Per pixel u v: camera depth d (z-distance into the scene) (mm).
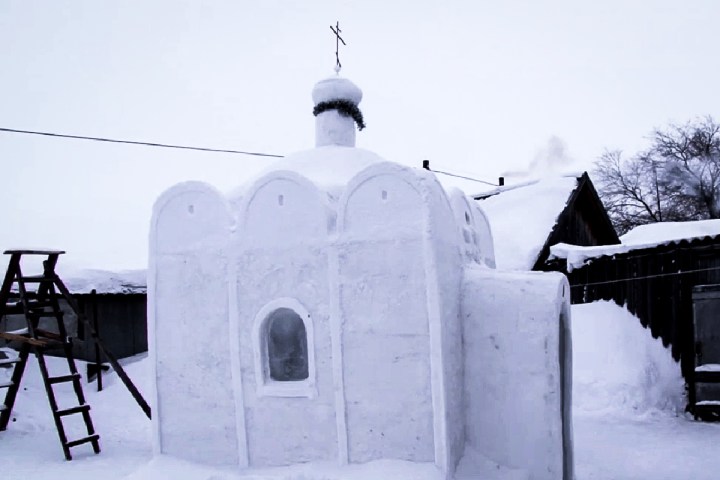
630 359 10055
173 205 6480
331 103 8094
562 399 6148
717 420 9195
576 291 11383
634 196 28281
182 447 6277
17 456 7215
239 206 6582
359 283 5645
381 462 5441
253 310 6008
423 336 5430
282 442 5859
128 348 12367
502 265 12195
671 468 6789
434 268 5391
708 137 27125
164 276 6461
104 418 9156
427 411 5391
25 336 7848
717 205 26516
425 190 5500
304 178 5926
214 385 6168
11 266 8125
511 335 5855
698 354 9609
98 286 11867
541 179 15617
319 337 5758
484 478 5641
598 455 7312
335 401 5645
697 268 10141
